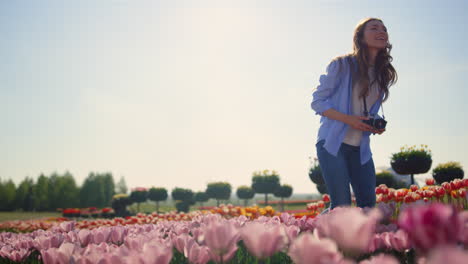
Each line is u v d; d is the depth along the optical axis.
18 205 62.38
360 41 3.25
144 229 2.58
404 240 1.14
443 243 0.60
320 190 11.80
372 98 3.35
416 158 9.28
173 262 1.69
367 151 3.28
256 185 22.05
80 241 2.01
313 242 0.70
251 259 1.60
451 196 4.54
